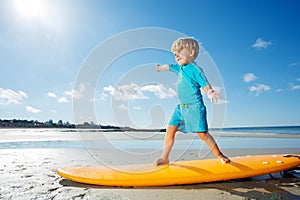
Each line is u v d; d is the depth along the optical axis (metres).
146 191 2.26
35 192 2.22
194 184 2.46
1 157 4.38
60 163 3.73
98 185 2.45
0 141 8.43
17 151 5.24
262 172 2.61
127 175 2.50
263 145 6.54
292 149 5.41
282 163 2.77
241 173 2.55
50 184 2.49
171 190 2.28
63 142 7.82
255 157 3.04
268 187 2.37
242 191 2.24
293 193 2.18
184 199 2.04
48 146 6.51
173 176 2.46
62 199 2.04
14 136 11.17
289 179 2.67
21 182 2.56
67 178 2.58
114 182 2.41
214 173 2.51
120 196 2.12
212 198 2.05
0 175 2.89
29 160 4.04
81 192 2.23
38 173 3.00
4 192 2.21
